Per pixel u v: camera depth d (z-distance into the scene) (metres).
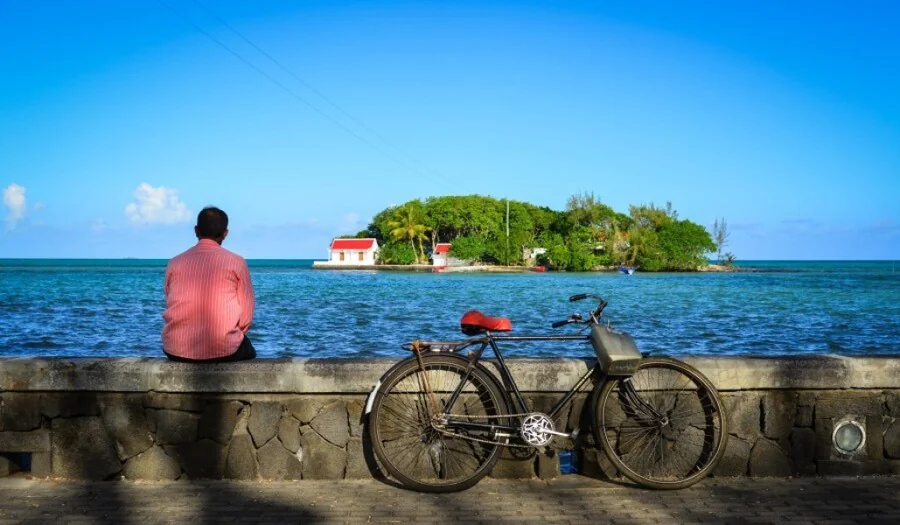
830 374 5.29
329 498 4.78
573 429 5.29
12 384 5.11
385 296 50.31
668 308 39.53
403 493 4.89
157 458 5.17
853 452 5.36
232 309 5.25
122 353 19.64
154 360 5.22
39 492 4.89
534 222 131.50
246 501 4.71
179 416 5.18
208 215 5.41
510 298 48.78
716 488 5.05
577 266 120.38
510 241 121.31
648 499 4.80
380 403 4.99
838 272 146.50
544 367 5.23
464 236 129.50
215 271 5.22
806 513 4.53
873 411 5.38
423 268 126.81
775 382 5.28
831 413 5.36
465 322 5.18
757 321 30.92
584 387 5.29
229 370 5.12
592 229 124.88
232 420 5.19
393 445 5.16
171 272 5.28
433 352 5.11
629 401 5.19
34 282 70.12
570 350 18.83
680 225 128.62
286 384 5.12
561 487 5.05
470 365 5.10
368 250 140.75
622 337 5.12
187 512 4.49
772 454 5.32
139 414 5.18
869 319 31.91
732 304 43.09
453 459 5.16
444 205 124.69
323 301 44.00
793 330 27.03
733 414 5.33
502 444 5.04
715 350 21.36
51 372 5.11
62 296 45.03
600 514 4.50
